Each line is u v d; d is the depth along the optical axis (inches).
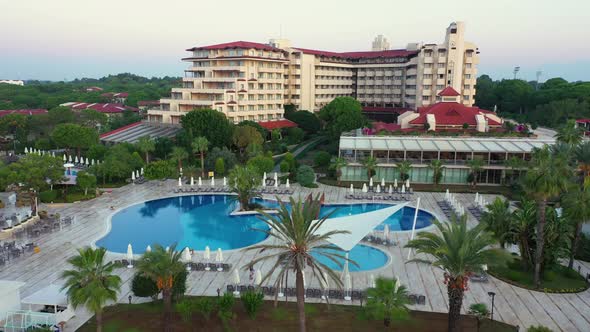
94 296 949.8
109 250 1753.2
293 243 1062.4
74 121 4655.5
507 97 6525.6
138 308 1251.2
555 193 1291.8
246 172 2309.3
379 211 1676.9
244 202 2329.0
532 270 1496.1
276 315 1213.1
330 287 1380.4
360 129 4072.3
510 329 1154.7
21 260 1609.3
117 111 6269.7
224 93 4271.7
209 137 3516.2
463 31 5044.3
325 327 1152.2
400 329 1149.1
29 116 4522.6
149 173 2701.8
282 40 5876.0
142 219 2223.2
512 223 1445.6
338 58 6284.5
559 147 1967.3
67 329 1138.7
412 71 5551.2
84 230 1966.0
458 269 1045.2
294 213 1018.1
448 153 2901.1
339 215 2253.9
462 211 2198.6
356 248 1782.7
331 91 6136.8
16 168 2309.3
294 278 1461.6
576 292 1379.2
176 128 4276.6
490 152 2765.7
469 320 1202.6
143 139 3341.5
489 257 1051.3
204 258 1644.9
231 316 1170.0
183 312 1141.1
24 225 1966.0
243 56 4522.6
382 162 2883.9
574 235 1501.0
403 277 1488.7
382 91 6220.5
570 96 5625.0
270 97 4926.2
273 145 4180.6
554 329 1163.3
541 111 5383.9
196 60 4763.8
